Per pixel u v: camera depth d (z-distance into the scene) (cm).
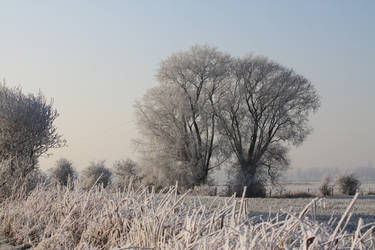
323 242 391
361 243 395
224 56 4906
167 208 674
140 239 640
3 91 1546
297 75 4938
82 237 762
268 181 4884
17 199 1205
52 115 1595
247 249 421
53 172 3741
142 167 4644
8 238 943
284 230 436
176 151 4578
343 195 4756
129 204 776
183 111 4569
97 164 4316
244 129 4900
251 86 4922
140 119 4681
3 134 1480
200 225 583
